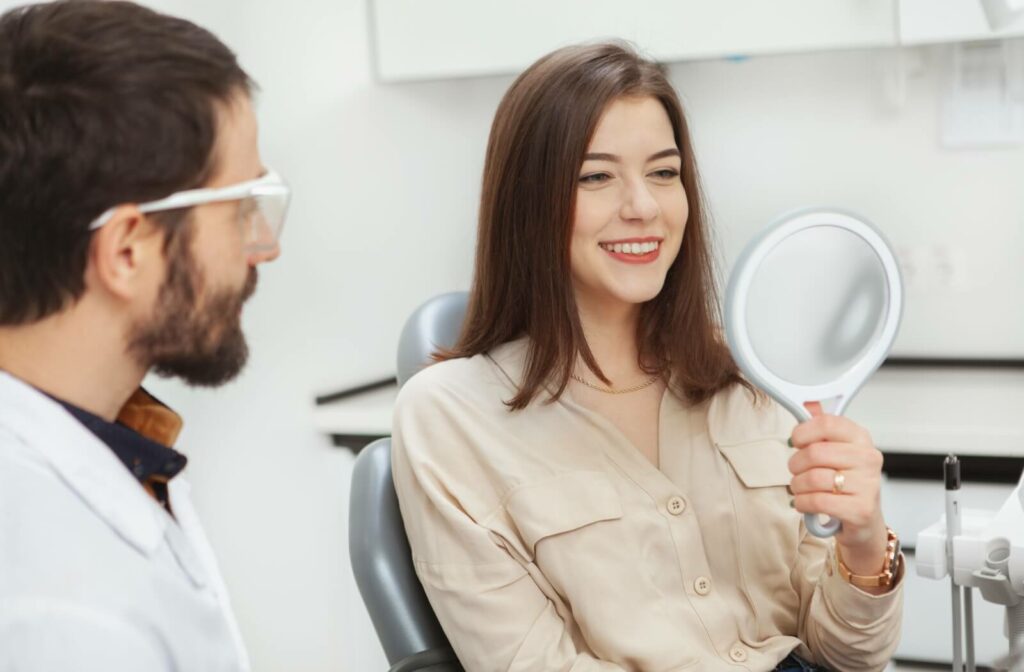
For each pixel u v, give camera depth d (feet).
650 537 4.30
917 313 8.89
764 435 4.60
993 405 7.54
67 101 2.66
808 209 3.64
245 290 3.09
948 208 8.72
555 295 4.35
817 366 3.76
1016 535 3.97
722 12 7.79
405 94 9.09
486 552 4.23
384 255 9.00
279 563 8.04
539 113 4.26
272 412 7.98
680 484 4.47
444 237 9.61
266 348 7.91
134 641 2.64
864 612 4.16
